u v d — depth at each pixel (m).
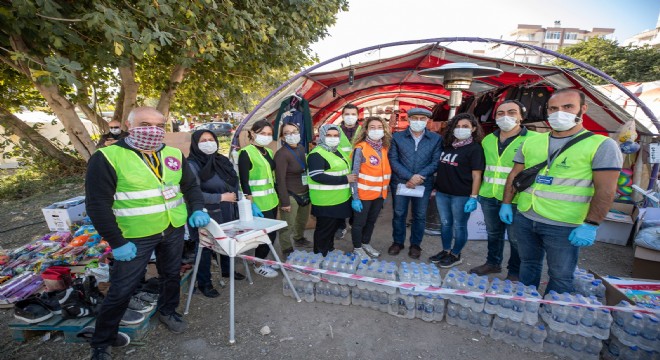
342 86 5.93
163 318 2.56
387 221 5.50
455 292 2.37
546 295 2.33
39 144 9.04
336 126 3.34
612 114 4.44
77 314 2.39
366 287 2.80
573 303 2.05
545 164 2.29
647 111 3.71
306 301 2.99
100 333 2.12
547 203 2.24
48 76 3.37
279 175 3.41
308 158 3.31
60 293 2.59
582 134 2.12
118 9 4.21
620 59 25.70
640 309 2.00
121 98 8.73
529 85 4.43
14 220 5.81
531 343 2.31
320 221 3.41
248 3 5.43
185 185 2.43
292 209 3.77
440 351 2.33
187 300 2.87
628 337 2.05
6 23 3.68
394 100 8.57
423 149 3.60
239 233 2.63
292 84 4.49
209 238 2.57
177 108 9.25
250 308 2.90
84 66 5.30
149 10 3.98
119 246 1.93
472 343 2.41
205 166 2.88
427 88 7.07
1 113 8.28
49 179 8.81
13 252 3.74
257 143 3.39
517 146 2.93
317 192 3.30
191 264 3.37
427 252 4.12
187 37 4.96
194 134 2.94
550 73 4.27
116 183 1.95
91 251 3.43
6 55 5.64
